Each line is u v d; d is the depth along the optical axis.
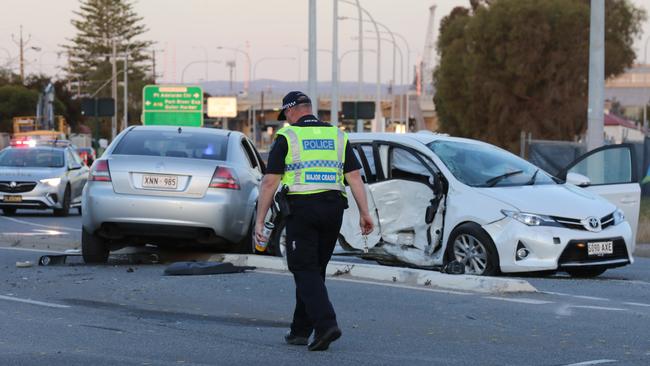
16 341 14.39
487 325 15.91
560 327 15.73
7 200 45.38
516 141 105.25
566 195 22.27
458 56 110.75
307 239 13.68
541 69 104.50
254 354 13.59
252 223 24.62
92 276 21.58
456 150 23.17
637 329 15.57
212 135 24.89
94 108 66.94
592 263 21.66
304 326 14.15
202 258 24.47
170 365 12.86
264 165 26.80
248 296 18.84
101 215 22.88
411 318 16.55
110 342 14.40
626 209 26.08
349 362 13.07
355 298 18.53
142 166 22.97
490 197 21.83
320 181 13.66
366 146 23.39
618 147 26.62
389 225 22.88
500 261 21.44
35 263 24.28
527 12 103.06
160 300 18.39
